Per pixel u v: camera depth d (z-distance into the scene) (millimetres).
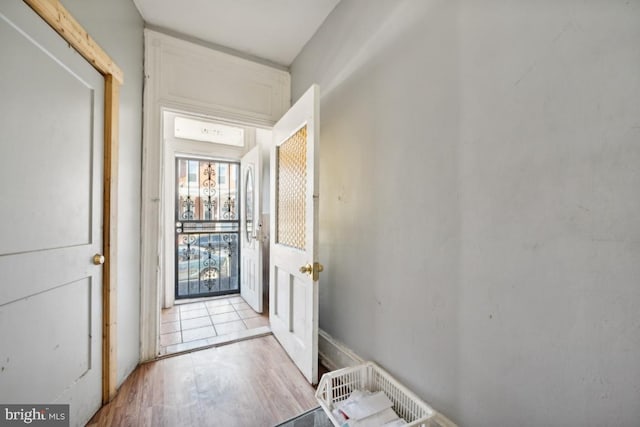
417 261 1207
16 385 924
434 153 1127
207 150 3191
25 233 958
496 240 911
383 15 1386
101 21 1363
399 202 1300
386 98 1372
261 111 2275
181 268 3449
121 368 1572
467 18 994
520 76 843
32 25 961
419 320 1198
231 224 3695
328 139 1849
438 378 1109
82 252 1241
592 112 700
